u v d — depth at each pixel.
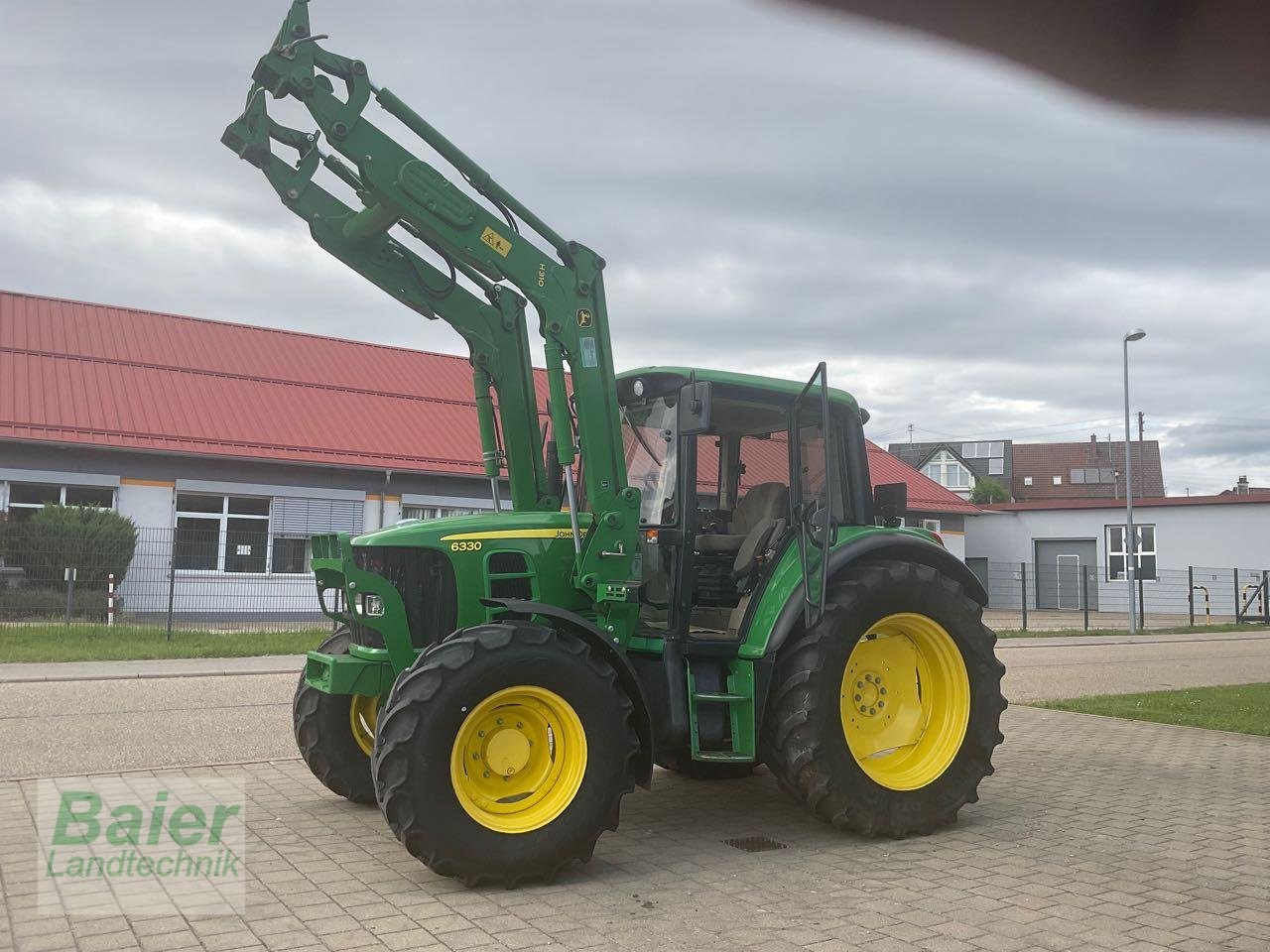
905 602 5.62
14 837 5.05
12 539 16.06
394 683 4.91
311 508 21.30
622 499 5.40
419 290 5.84
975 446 69.81
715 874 4.68
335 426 22.55
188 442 20.08
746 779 6.88
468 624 5.17
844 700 5.61
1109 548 33.34
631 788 4.79
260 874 4.54
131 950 3.60
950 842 5.29
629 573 5.38
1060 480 67.69
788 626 5.28
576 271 5.46
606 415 5.43
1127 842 5.29
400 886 4.40
